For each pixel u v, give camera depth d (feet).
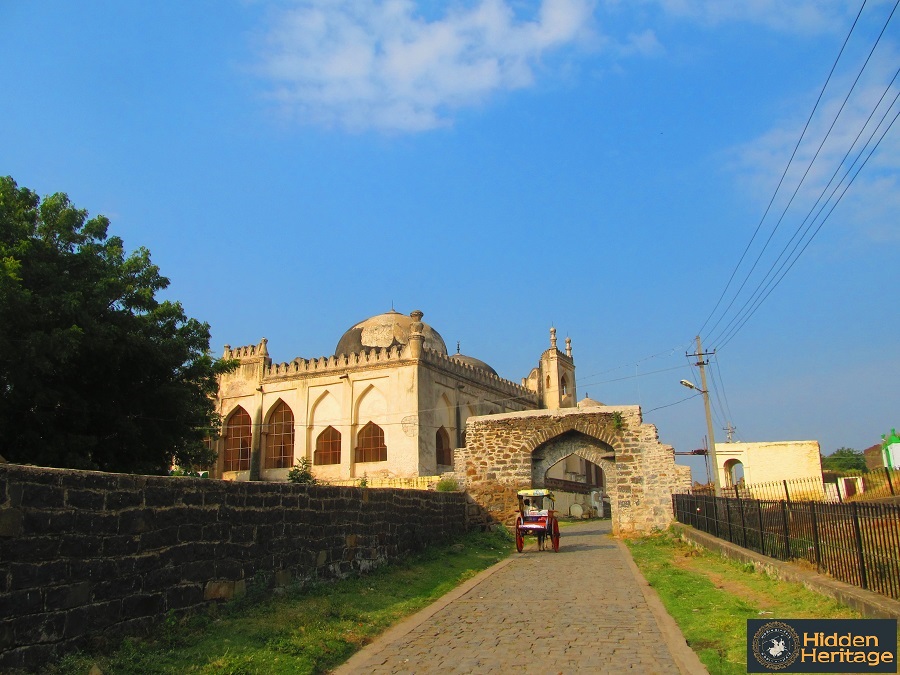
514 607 34.27
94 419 62.59
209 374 75.36
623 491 74.43
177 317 71.97
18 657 18.53
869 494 61.98
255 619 27.30
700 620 28.22
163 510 25.03
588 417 77.05
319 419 126.93
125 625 22.59
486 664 23.65
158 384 67.36
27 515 19.29
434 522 59.31
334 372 125.80
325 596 33.73
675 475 73.36
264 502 31.78
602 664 22.97
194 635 24.39
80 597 20.85
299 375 128.98
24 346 52.60
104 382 63.05
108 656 20.97
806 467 107.14
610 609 32.78
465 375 136.67
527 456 78.33
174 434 69.56
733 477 111.65
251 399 133.18
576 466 163.84
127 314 63.72
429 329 143.84
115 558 22.45
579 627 28.94
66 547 20.54
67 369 58.23
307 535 35.55
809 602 28.32
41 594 19.49
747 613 28.19
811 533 33.22
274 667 22.44
